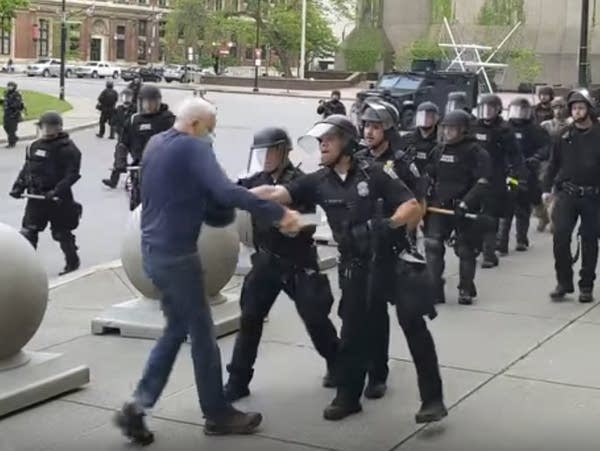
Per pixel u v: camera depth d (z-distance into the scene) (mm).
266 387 6598
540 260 11828
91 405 6242
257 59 65188
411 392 6480
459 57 54750
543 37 68938
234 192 5066
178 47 89562
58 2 100188
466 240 9273
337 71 79625
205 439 5621
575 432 5742
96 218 15852
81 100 47969
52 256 12688
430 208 8945
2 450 5457
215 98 53656
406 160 6789
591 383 6742
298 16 82500
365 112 6719
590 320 8656
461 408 6184
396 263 5750
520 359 7352
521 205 12391
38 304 6301
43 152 11094
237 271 10086
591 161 9047
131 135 11930
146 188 5281
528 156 12469
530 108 12508
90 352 7461
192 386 6582
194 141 5172
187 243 5246
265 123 36312
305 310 6246
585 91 8992
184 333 5449
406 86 37031
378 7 79375
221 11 86438
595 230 9203
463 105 11867
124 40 107375
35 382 6230
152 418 5980
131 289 9969
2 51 97312
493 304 9289
